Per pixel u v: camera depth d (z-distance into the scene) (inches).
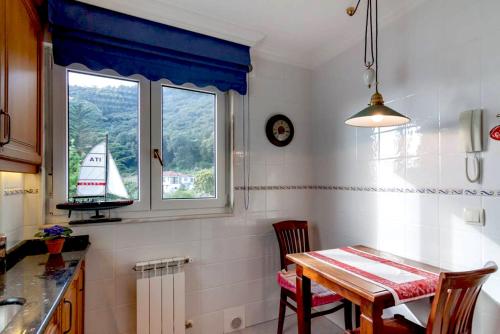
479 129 58.4
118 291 76.9
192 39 83.6
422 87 70.6
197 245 87.6
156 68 80.3
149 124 84.2
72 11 69.0
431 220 68.2
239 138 95.5
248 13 80.0
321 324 97.0
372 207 84.0
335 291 58.2
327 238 101.3
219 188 94.3
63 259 59.4
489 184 57.6
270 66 101.5
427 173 69.1
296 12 79.5
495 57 57.0
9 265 55.2
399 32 76.5
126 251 78.1
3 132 42.6
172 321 78.5
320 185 104.9
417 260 70.7
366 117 62.9
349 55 93.1
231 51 89.7
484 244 58.2
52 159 72.7
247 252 95.6
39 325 32.9
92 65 72.4
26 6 55.6
